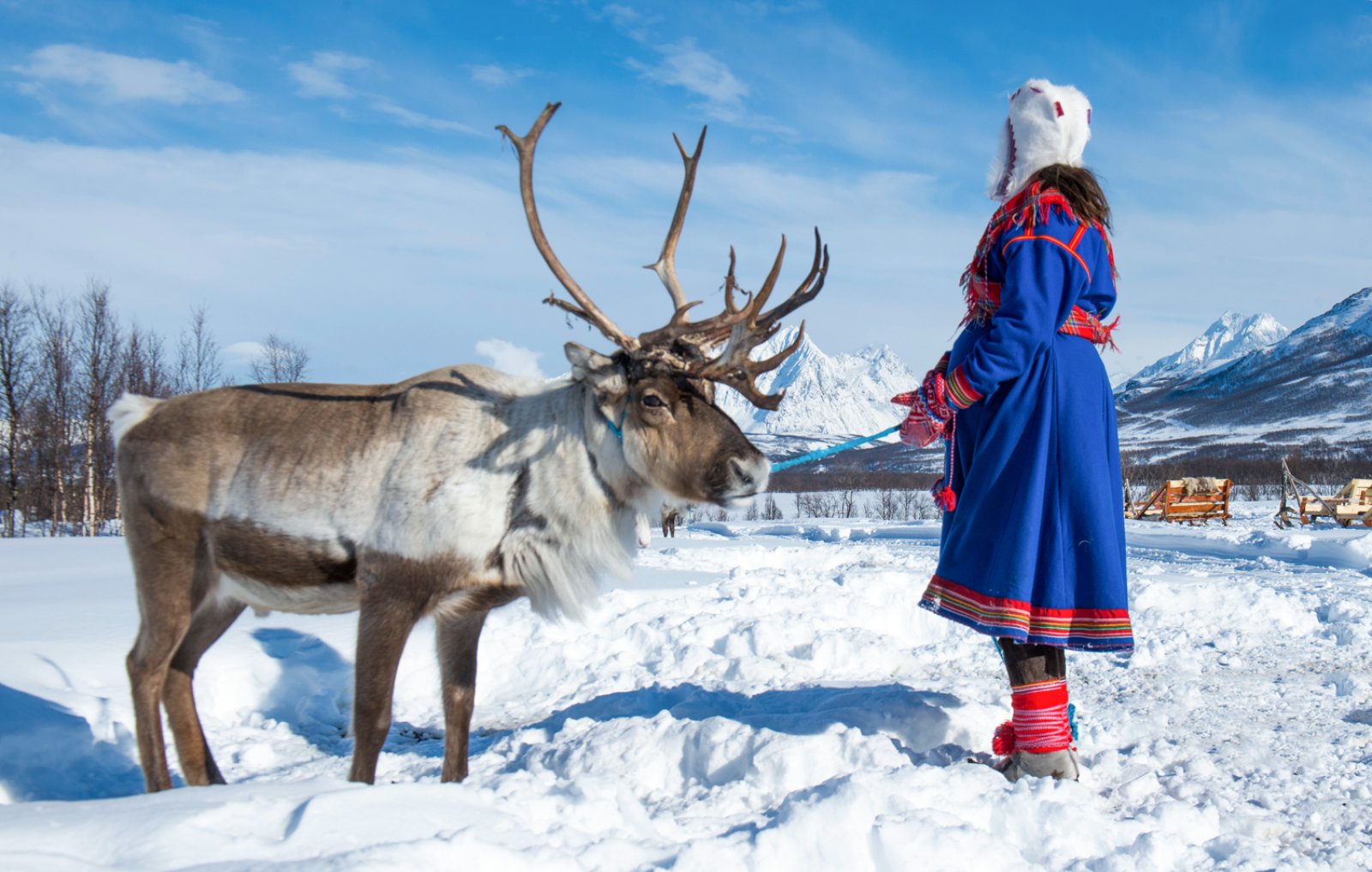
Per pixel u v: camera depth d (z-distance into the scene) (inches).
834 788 129.7
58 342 1448.1
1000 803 135.9
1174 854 130.2
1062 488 157.1
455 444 172.7
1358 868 131.9
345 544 171.5
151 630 176.1
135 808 108.5
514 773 150.9
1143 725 198.7
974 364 157.8
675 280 193.3
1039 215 160.1
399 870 92.0
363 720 167.3
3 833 98.9
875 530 938.7
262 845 100.4
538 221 185.3
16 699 197.5
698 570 482.3
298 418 179.6
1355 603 338.6
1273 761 175.6
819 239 178.4
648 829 131.5
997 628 154.6
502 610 308.2
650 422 170.4
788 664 260.5
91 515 1390.3
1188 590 347.6
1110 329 171.0
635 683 248.1
